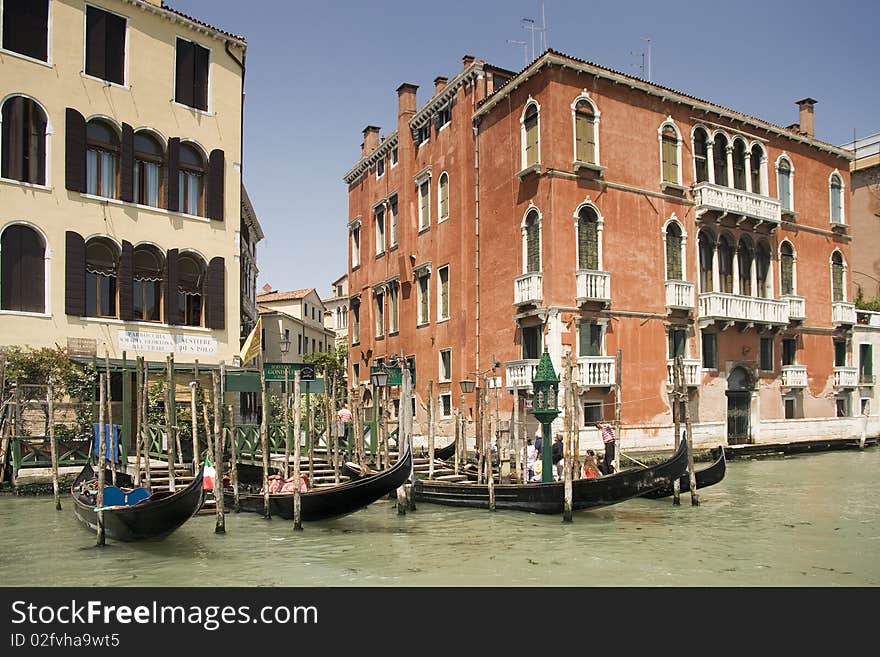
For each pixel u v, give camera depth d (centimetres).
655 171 2270
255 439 1734
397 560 1050
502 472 1664
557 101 2098
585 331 2100
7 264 1773
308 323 4950
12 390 1638
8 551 1107
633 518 1362
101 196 1936
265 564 1030
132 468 1620
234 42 2219
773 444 2417
